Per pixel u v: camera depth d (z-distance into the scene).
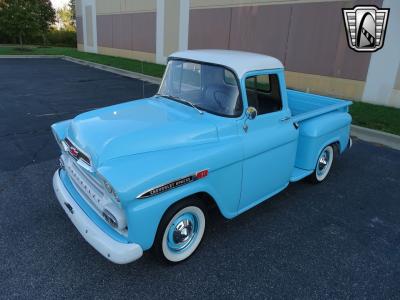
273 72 3.56
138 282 2.87
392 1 8.81
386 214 4.17
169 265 3.06
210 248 3.35
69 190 3.25
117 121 3.18
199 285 2.87
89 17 26.22
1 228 3.53
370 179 5.17
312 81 11.12
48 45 36.94
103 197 2.72
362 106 9.33
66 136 3.35
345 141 5.16
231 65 3.23
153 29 18.91
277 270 3.09
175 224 2.93
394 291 2.90
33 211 3.88
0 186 4.43
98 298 2.69
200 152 2.93
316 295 2.81
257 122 3.43
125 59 21.47
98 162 2.64
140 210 2.51
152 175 2.54
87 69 17.69
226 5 13.59
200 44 15.55
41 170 4.96
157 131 2.97
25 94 10.62
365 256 3.35
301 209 4.20
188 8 15.73
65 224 3.65
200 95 3.49
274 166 3.75
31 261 3.07
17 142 6.13
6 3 27.73
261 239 3.54
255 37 12.69
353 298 2.80
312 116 4.39
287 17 11.34
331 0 10.03
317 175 4.82
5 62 19.75
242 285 2.89
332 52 10.38
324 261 3.24
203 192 3.03
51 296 2.69
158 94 3.99
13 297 2.66
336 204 4.36
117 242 2.59
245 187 3.45
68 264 3.05
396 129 7.40
